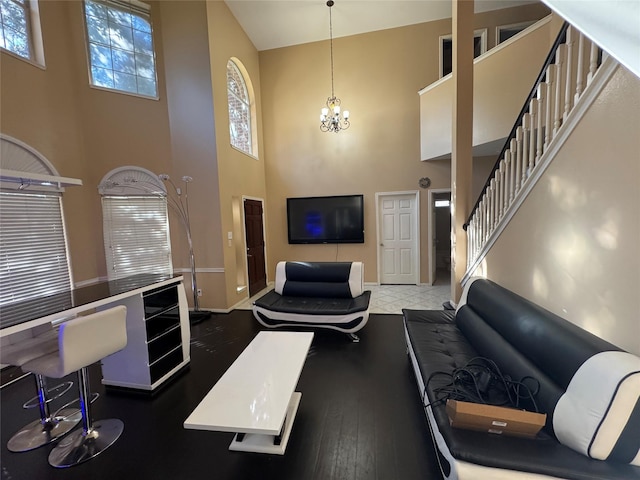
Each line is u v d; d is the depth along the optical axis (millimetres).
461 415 1223
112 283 2354
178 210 4227
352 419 1930
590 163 1516
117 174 3852
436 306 4324
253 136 5504
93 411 2090
